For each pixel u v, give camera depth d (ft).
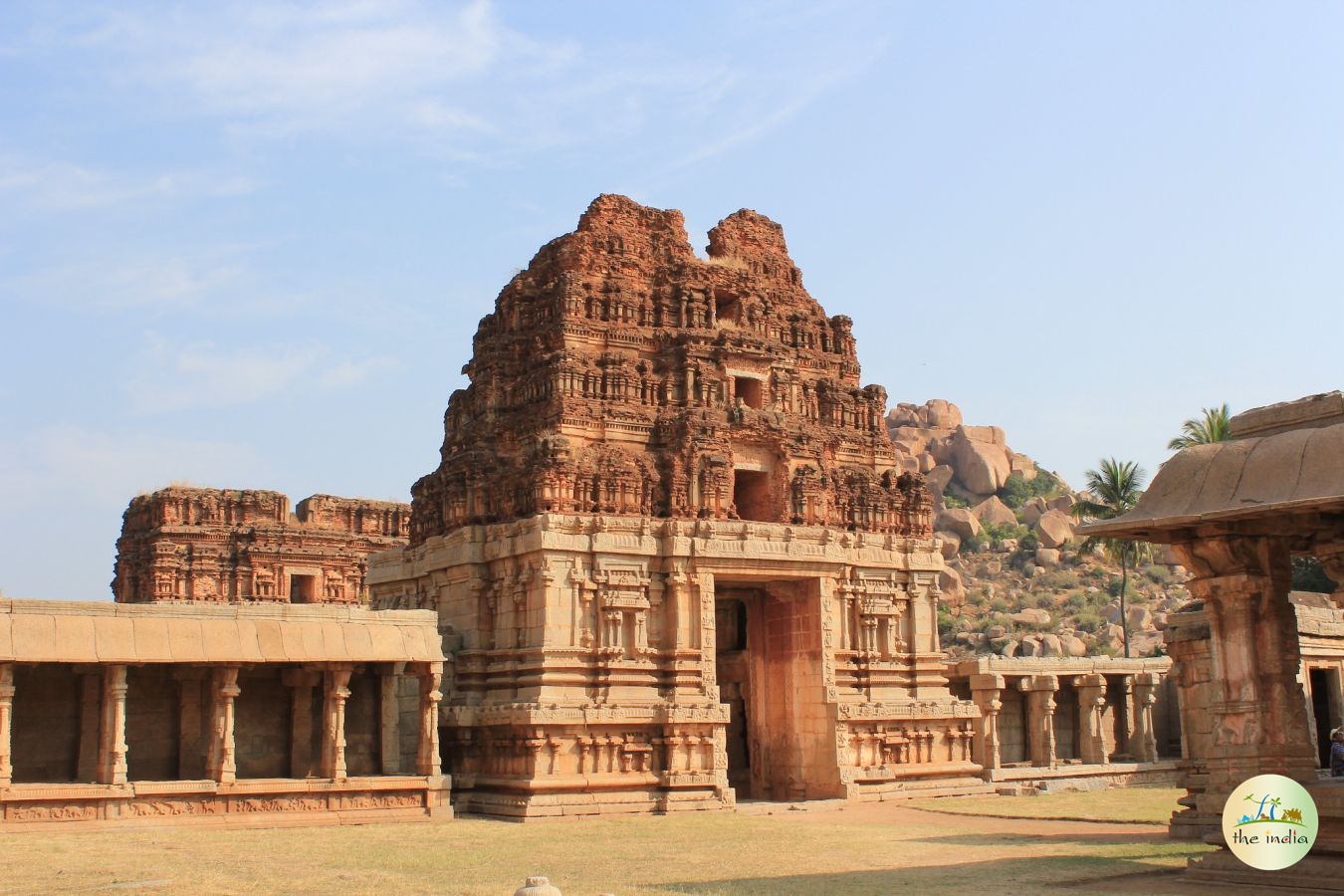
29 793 126.52
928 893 80.94
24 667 136.67
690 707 161.68
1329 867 75.25
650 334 183.62
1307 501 74.43
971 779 184.55
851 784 170.91
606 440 174.60
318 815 140.15
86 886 87.97
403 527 289.12
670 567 167.84
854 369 203.10
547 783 151.84
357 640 146.00
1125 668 207.92
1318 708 155.33
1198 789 118.62
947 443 510.58
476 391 186.91
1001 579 444.55
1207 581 83.46
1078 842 113.39
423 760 149.89
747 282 192.75
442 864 102.32
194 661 135.54
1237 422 86.48
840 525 187.83
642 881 90.53
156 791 132.87
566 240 185.47
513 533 167.22
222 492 269.85
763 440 182.60
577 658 161.27
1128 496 297.53
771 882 88.69
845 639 183.21
